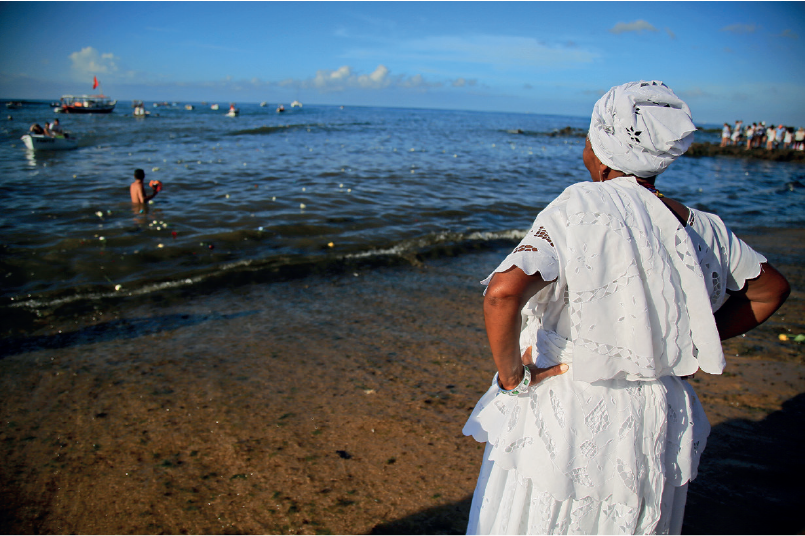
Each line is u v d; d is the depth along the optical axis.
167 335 4.44
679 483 1.30
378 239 7.94
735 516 2.25
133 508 2.31
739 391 3.41
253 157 17.80
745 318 1.39
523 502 1.33
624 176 1.31
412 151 23.20
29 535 2.16
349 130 41.22
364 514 2.25
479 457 2.69
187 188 11.33
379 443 2.81
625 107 1.25
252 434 2.90
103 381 3.57
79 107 62.84
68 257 6.56
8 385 3.51
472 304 5.41
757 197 14.62
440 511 2.28
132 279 5.93
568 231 1.19
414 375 3.70
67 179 12.27
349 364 3.87
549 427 1.26
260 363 3.87
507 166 19.03
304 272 6.40
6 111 60.84
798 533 2.15
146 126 37.19
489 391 1.55
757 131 34.38
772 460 2.65
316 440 2.84
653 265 1.17
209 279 6.01
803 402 3.26
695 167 25.11
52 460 2.68
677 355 1.20
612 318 1.17
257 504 2.32
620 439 1.23
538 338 1.35
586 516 1.25
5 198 9.85
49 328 4.57
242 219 8.70
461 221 9.37
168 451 2.74
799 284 5.97
